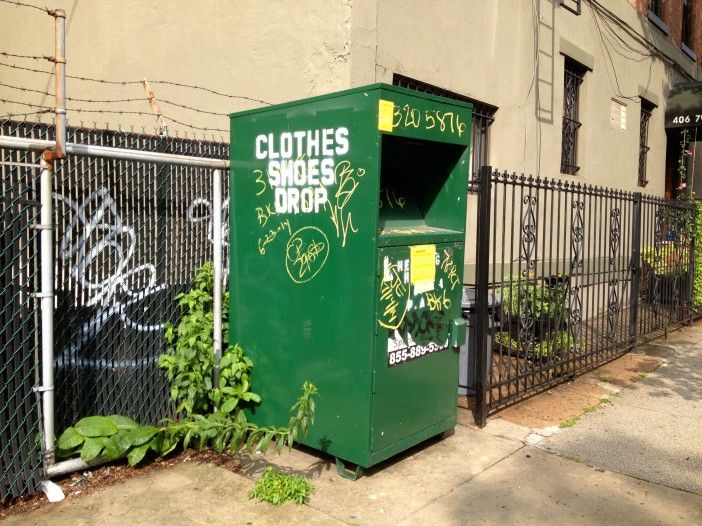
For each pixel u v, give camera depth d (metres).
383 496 3.78
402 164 4.55
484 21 7.23
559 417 5.23
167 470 4.05
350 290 3.91
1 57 9.05
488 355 5.68
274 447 4.42
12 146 3.46
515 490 3.91
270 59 5.98
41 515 3.47
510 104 7.84
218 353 4.52
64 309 3.96
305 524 3.43
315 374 4.11
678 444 4.72
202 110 6.62
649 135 12.98
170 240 4.46
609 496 3.88
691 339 8.37
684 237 9.13
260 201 4.38
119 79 7.45
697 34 15.78
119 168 4.16
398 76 6.03
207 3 6.50
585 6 9.48
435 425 4.43
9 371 3.53
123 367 4.27
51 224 3.64
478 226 4.80
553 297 6.02
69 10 7.98
